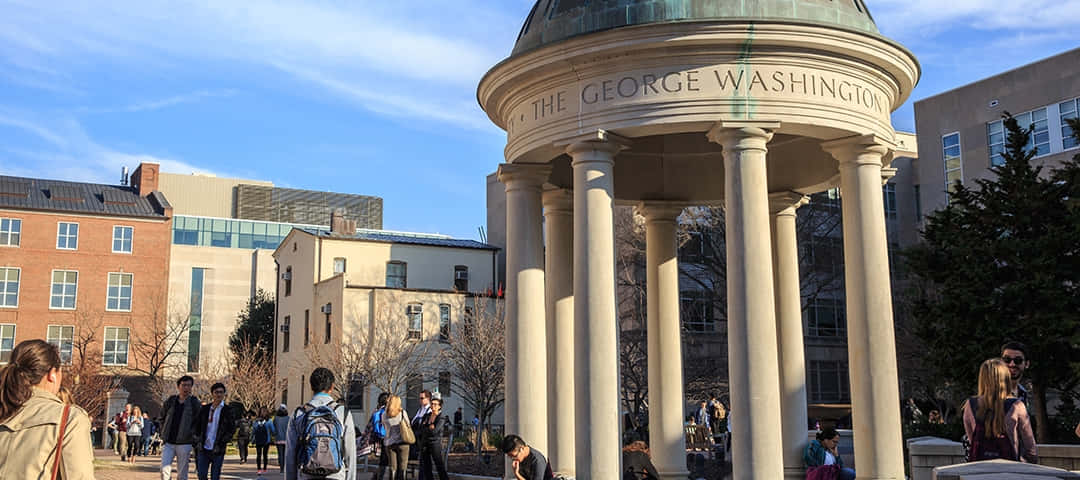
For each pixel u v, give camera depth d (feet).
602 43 41.81
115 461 120.47
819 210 148.56
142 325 229.25
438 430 60.54
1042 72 180.75
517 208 47.75
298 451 31.83
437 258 195.83
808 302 144.97
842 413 138.82
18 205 223.71
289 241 203.31
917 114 205.77
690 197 59.21
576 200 43.24
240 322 253.03
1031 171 83.15
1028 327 74.90
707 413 121.08
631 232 133.90
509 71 45.24
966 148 194.59
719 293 129.80
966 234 82.12
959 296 79.71
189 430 53.26
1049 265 76.13
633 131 42.52
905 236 207.10
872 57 42.75
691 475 73.31
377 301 172.65
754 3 42.14
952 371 81.61
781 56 41.52
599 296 42.22
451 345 157.89
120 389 195.52
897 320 138.92
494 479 69.92
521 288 47.14
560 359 51.47
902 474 41.55
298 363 189.06
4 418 18.15
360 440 66.23
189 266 367.45
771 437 39.27
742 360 39.78
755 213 40.60
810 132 42.80
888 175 47.62
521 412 46.62
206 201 437.99
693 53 41.34
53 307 223.71
